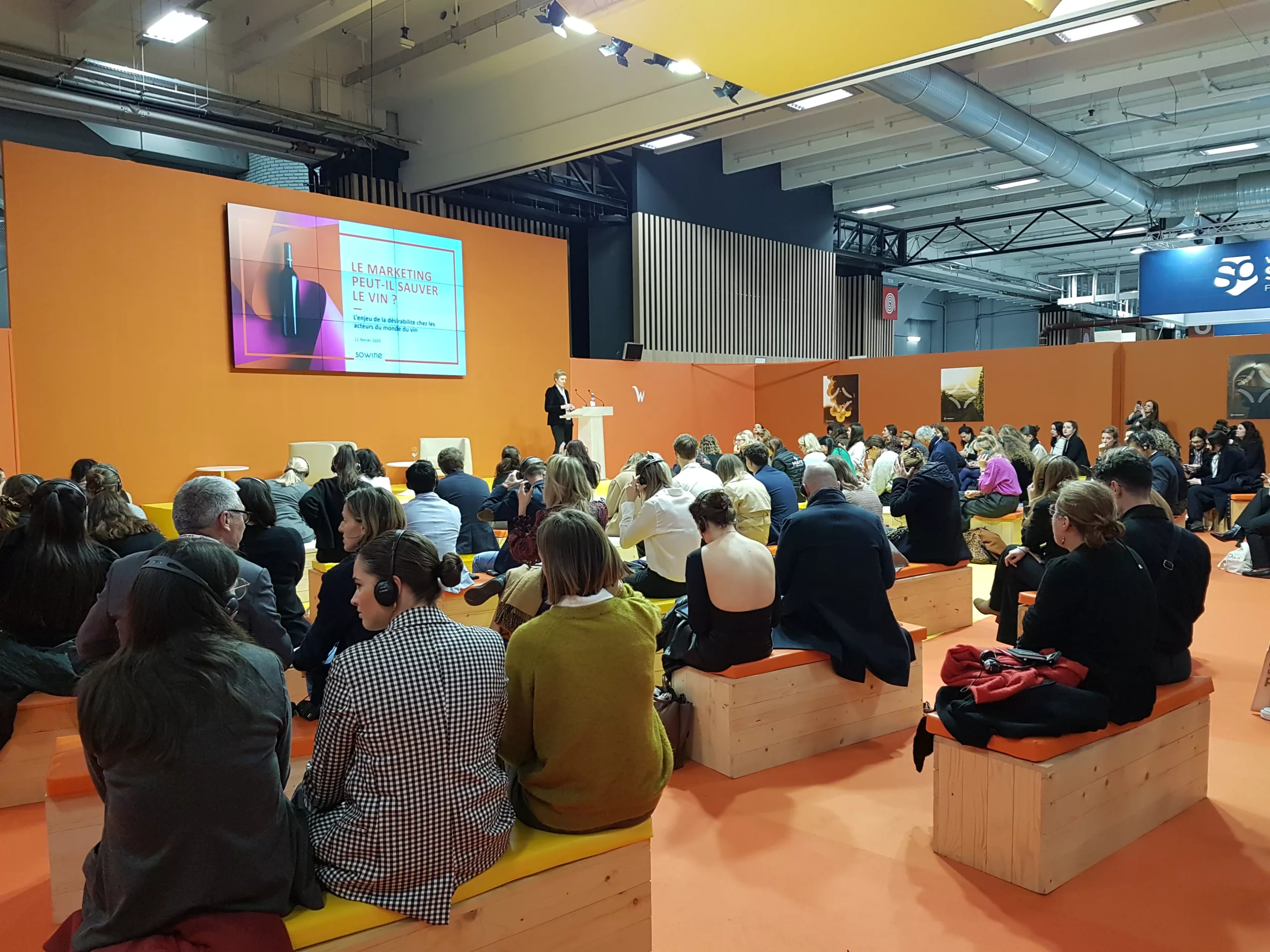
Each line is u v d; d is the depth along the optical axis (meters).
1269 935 2.10
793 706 3.23
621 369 14.17
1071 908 2.22
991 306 27.28
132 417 8.11
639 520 4.10
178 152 11.95
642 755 1.92
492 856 1.72
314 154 12.01
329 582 2.44
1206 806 2.81
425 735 1.56
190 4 9.48
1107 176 13.91
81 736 1.38
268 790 1.45
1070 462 4.24
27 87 9.44
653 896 2.32
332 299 9.49
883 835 2.65
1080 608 2.49
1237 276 14.00
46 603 2.89
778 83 7.59
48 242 7.59
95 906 1.44
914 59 7.08
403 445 10.28
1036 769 2.27
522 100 11.66
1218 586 6.22
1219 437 9.66
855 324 20.53
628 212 15.01
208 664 1.41
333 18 9.72
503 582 3.12
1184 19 9.21
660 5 6.15
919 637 3.63
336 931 1.54
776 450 10.08
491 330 11.24
